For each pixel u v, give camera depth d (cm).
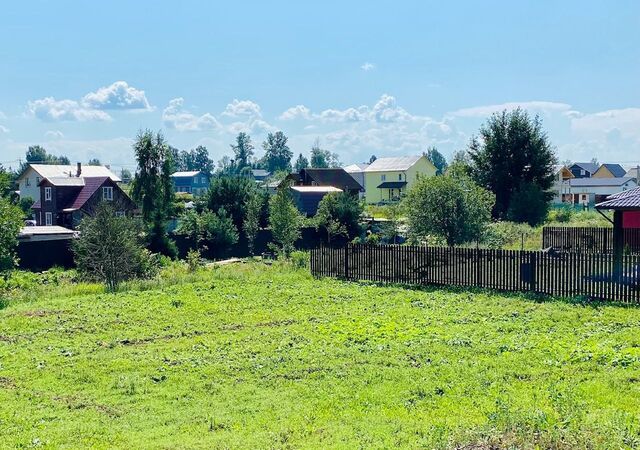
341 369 1150
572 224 4659
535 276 1923
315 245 4450
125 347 1401
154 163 4300
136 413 963
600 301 1753
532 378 1040
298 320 1644
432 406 926
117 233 2516
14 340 1474
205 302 1912
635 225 2684
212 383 1104
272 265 2998
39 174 6197
